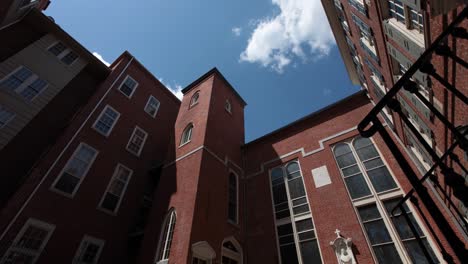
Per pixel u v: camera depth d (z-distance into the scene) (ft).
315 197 40.52
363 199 36.27
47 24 51.44
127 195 47.75
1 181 36.24
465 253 4.75
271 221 42.83
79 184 40.98
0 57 42.86
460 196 5.47
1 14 39.96
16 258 30.35
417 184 5.96
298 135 52.29
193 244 31.37
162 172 47.55
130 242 43.70
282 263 37.19
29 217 33.06
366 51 38.86
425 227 29.66
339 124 47.44
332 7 49.37
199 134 47.78
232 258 38.52
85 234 38.19
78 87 53.72
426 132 26.32
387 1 25.09
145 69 68.54
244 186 51.55
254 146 58.29
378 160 38.93
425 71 6.65
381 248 31.01
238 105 69.00
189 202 36.32
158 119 65.92
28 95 43.68
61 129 46.65
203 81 63.82
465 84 15.23
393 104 7.04
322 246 34.88
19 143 40.22
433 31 16.85
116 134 51.98
